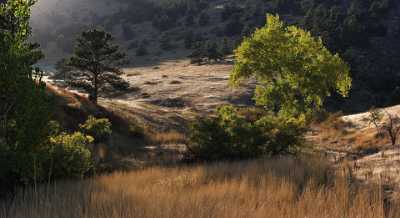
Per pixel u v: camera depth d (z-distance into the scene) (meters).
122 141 37.97
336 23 184.50
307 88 41.75
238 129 24.45
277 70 42.19
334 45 155.88
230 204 6.50
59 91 44.25
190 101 81.75
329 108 113.56
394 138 29.73
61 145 17.16
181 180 12.06
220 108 27.47
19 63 12.24
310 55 42.12
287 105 42.16
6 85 12.12
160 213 5.78
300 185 9.45
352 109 117.12
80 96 45.25
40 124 12.63
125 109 52.41
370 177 9.34
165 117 53.66
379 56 163.75
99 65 51.25
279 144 24.27
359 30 169.75
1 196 10.55
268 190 7.95
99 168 25.62
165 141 40.44
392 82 137.25
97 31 50.22
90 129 35.97
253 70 42.56
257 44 41.94
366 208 6.02
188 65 157.75
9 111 12.46
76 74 52.75
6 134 12.40
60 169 16.45
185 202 6.64
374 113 35.97
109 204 6.51
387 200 7.45
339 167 11.27
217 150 24.70
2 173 11.70
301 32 42.97
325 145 33.22
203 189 9.32
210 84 96.00
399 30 188.62
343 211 5.99
